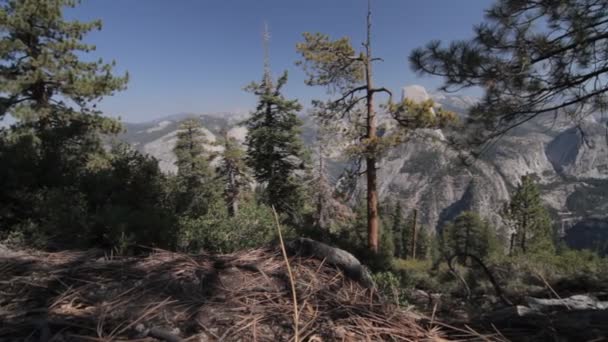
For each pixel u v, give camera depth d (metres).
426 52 5.77
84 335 1.71
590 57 4.98
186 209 5.51
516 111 5.79
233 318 1.91
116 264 2.67
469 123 6.36
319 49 12.81
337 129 13.88
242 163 21.75
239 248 4.40
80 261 2.78
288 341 1.69
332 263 2.73
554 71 5.31
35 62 11.27
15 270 2.54
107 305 1.99
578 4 4.79
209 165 23.92
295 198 17.75
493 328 1.96
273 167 17.75
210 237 4.37
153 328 1.75
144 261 2.76
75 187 4.83
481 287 5.25
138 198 5.21
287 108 17.69
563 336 1.85
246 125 18.84
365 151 12.33
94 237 3.54
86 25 12.68
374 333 1.83
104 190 5.04
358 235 15.32
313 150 17.91
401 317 2.09
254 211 5.96
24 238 3.53
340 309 2.06
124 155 6.16
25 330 1.78
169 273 2.45
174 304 2.04
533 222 30.73
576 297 3.11
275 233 5.45
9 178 4.42
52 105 12.49
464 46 5.62
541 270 6.42
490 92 5.65
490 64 5.38
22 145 5.47
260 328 1.82
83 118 12.59
